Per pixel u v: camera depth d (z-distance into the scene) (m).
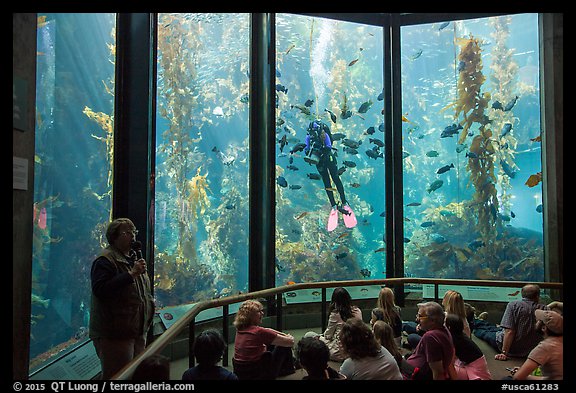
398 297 6.66
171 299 5.37
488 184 7.72
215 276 5.84
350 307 4.32
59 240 3.37
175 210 5.49
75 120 3.59
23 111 2.50
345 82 8.42
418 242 8.27
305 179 7.44
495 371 3.94
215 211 5.95
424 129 8.80
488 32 8.24
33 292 3.04
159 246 5.29
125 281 2.69
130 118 4.43
